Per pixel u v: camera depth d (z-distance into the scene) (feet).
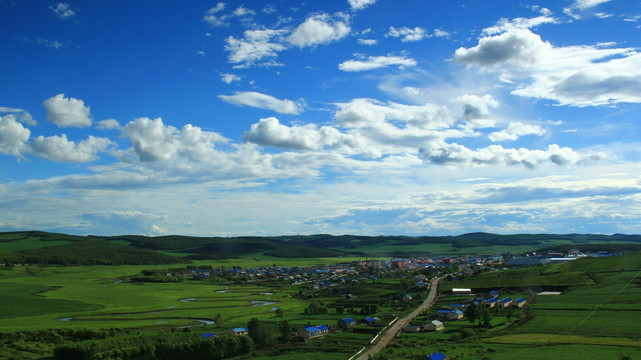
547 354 436.35
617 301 644.27
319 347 530.68
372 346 527.81
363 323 654.53
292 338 582.76
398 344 518.78
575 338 490.08
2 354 501.15
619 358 411.75
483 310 627.87
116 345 509.76
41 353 513.86
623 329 508.94
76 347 485.97
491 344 497.05
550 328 543.39
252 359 500.33
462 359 439.63
